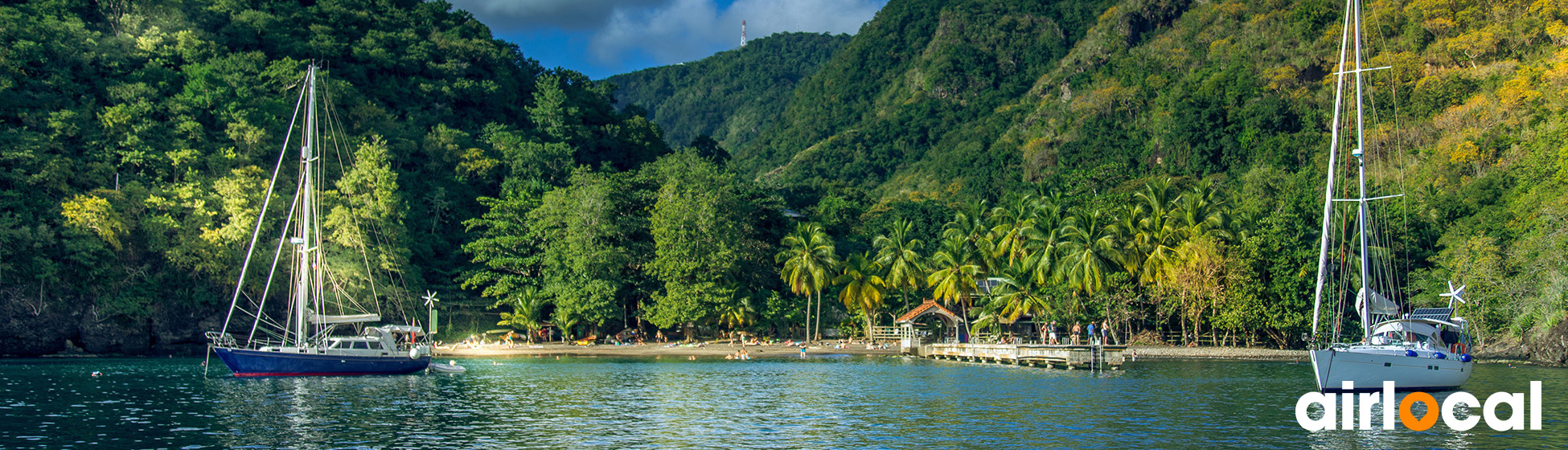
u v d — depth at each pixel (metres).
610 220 103.12
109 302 80.12
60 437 32.44
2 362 69.62
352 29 147.88
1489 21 159.88
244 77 106.25
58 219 80.19
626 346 94.94
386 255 92.00
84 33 98.50
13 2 106.25
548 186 118.75
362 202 93.38
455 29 167.50
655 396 46.00
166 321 83.69
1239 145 166.50
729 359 78.88
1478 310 80.25
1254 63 192.62
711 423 36.47
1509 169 101.94
